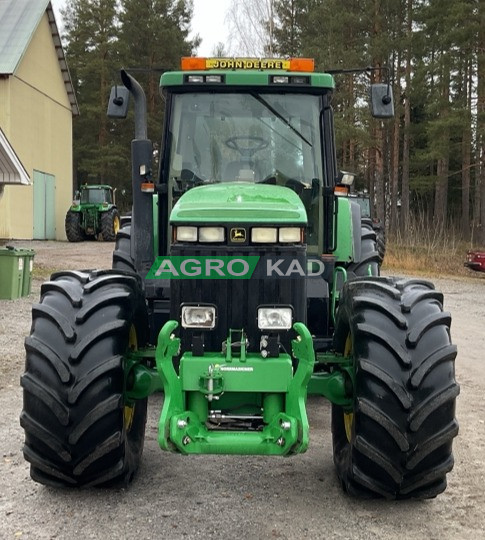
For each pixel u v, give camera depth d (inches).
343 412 157.2
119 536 128.9
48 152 1196.5
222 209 143.0
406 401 128.6
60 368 134.0
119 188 1830.7
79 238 1117.7
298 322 140.8
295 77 183.5
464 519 138.3
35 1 1146.0
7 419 203.6
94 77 1688.0
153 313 181.0
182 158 188.2
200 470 165.2
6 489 151.1
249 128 187.5
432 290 143.9
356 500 146.9
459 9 1038.4
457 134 1184.8
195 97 188.9
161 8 1641.2
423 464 132.8
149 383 151.2
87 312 138.1
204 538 128.3
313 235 185.9
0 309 419.5
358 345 135.5
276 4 1302.9
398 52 1207.6
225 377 132.8
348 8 1198.9
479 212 1328.7
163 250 187.8
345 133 1125.7
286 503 145.2
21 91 1059.9
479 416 218.5
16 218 1047.6
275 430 130.3
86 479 141.3
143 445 174.6
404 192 1381.6
